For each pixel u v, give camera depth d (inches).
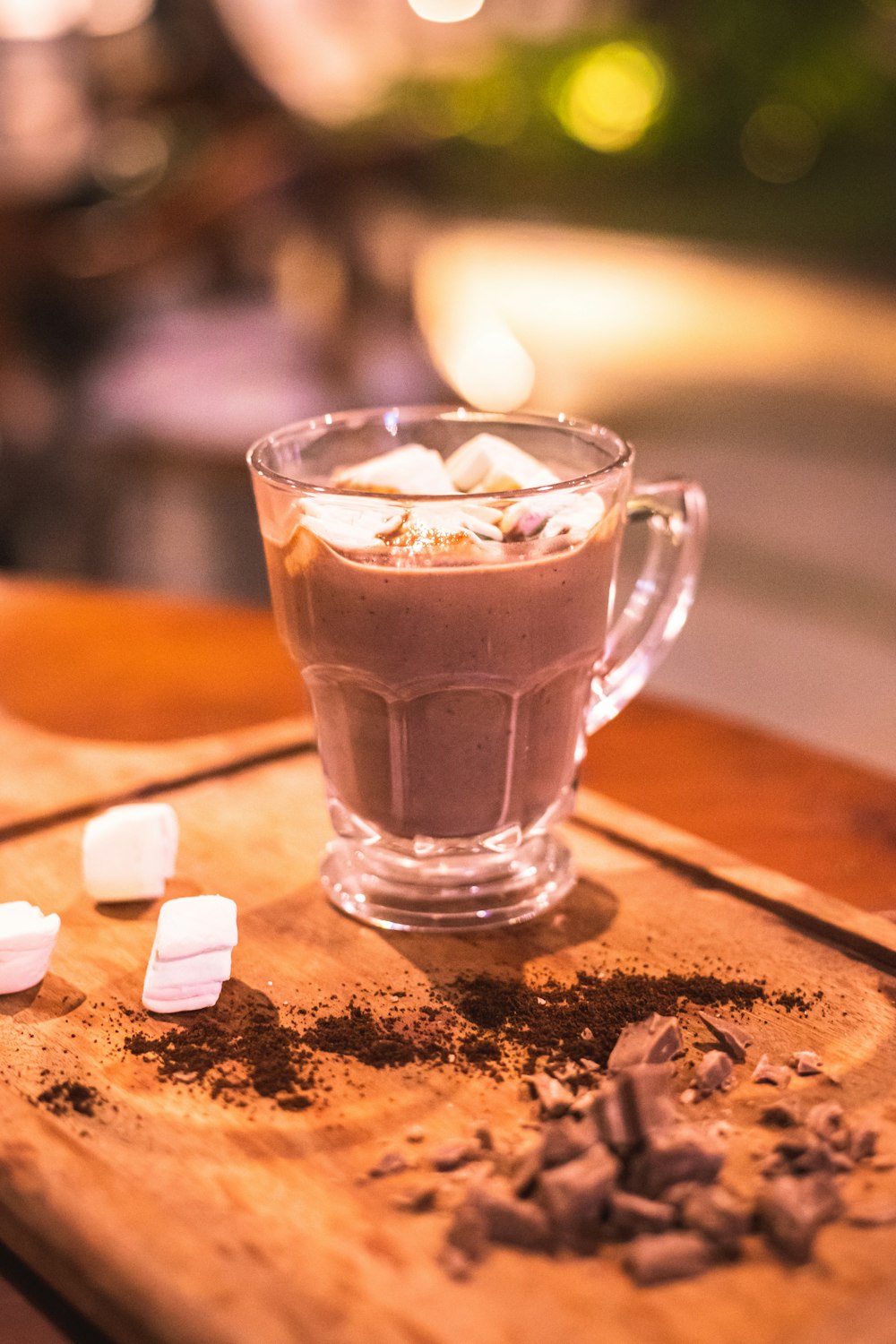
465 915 16.3
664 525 17.8
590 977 15.6
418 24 112.0
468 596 15.3
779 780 19.1
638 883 17.0
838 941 16.0
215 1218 12.7
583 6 122.0
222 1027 15.0
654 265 101.6
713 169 121.1
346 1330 11.8
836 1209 12.7
